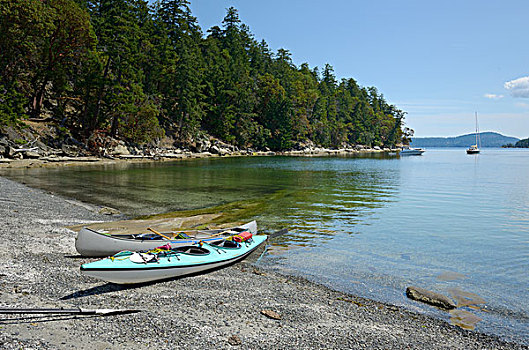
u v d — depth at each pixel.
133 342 5.78
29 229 12.68
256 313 7.20
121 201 20.83
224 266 10.16
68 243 11.41
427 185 32.44
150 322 6.52
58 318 6.42
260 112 110.06
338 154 116.75
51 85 62.47
